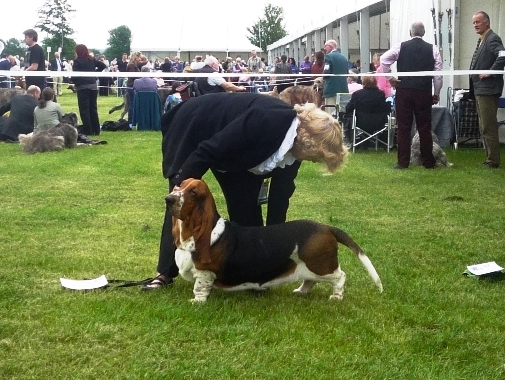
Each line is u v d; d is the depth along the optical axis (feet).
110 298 14.08
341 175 32.14
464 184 29.58
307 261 13.65
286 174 14.71
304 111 13.76
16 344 11.66
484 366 11.32
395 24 50.80
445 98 43.37
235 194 14.52
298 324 12.85
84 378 10.45
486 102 33.45
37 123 43.11
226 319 12.96
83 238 19.71
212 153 13.26
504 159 36.86
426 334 12.62
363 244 19.33
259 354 11.46
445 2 42.16
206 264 13.26
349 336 12.44
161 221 22.09
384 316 13.50
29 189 27.86
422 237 20.33
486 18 32.94
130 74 28.48
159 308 13.34
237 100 13.98
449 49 42.32
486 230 21.34
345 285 15.43
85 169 33.53
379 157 39.09
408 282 15.88
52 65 84.99
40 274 16.01
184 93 40.01
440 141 41.91
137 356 11.25
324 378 10.67
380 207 24.73
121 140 48.14
